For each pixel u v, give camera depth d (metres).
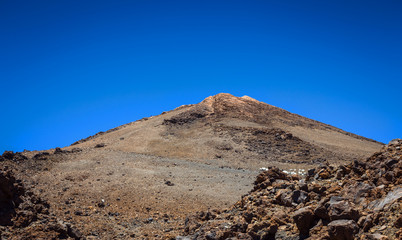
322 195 16.88
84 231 24.31
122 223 28.06
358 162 18.12
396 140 18.77
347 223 13.05
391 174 15.68
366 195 15.09
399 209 13.02
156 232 25.02
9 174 19.17
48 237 17.61
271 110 105.00
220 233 16.22
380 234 12.31
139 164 52.81
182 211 34.25
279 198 17.95
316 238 13.52
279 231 15.30
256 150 67.38
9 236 16.86
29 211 18.80
